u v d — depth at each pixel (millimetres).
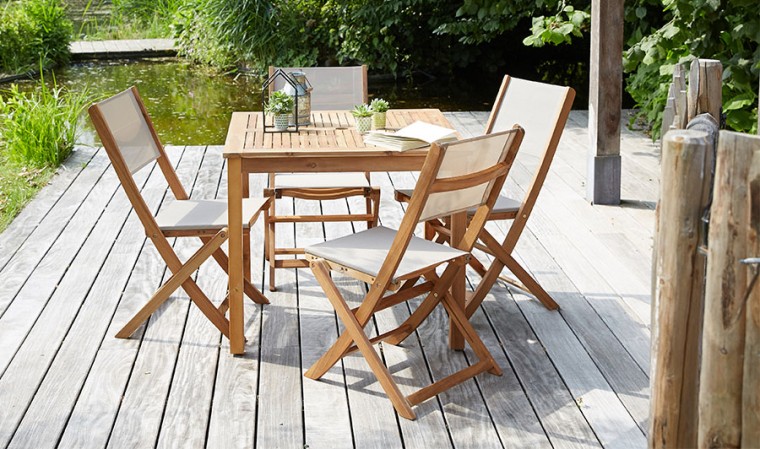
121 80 11391
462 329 3445
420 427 3057
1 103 7098
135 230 5086
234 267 3473
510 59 13031
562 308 4016
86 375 3404
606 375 3412
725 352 2023
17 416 3113
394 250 3064
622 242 4836
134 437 2990
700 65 2713
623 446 2936
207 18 12125
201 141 8227
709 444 2096
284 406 3189
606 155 5434
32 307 4008
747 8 5738
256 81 11641
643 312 3965
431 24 11844
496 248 3816
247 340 3699
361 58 11969
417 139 3475
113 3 14930
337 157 3463
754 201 1919
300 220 4258
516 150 3301
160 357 3553
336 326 3834
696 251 2082
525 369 3463
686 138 2025
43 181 6090
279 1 12062
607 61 5301
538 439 2982
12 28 11859
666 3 6023
